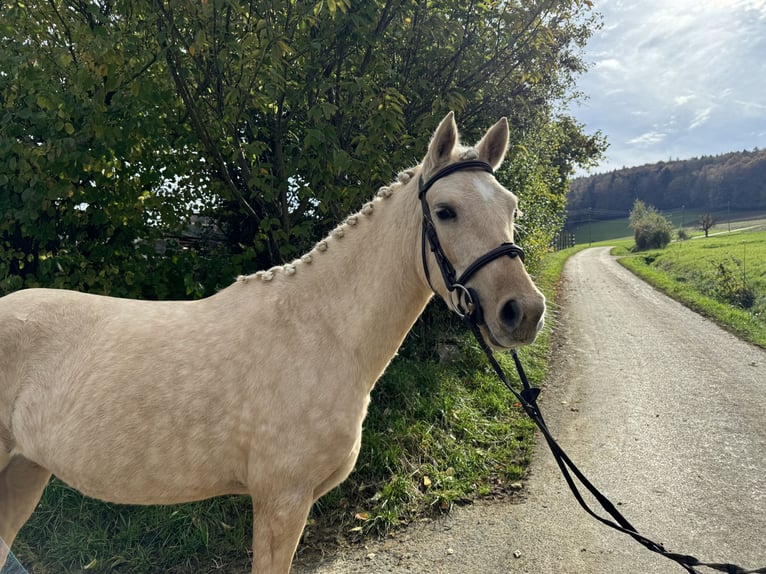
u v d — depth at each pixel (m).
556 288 17.23
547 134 10.95
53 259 3.72
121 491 1.80
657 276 19.67
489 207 1.76
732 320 10.93
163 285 4.23
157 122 3.87
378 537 3.15
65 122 3.58
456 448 4.19
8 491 1.99
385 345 2.00
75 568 2.64
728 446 4.67
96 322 1.89
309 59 4.12
